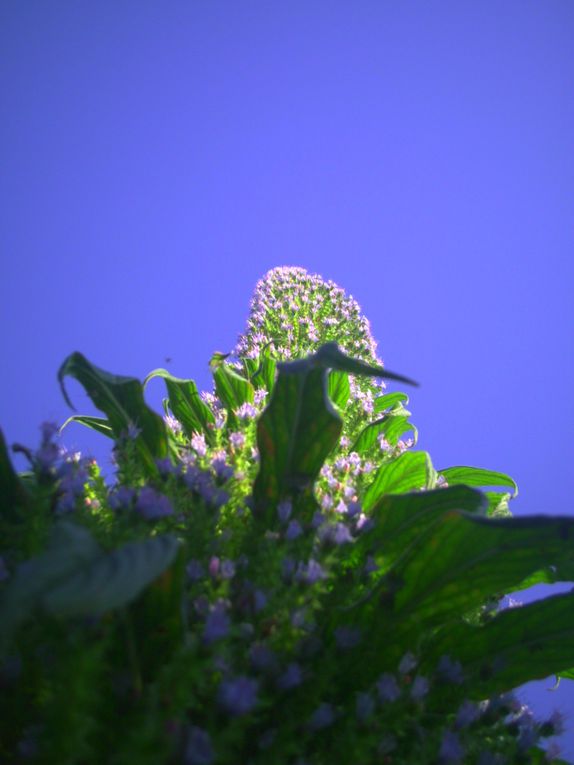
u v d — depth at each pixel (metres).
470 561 0.91
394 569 0.92
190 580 0.90
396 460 1.08
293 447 0.98
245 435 1.04
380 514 0.99
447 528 0.91
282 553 0.89
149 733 0.74
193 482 0.96
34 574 0.69
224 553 0.94
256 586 0.88
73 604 0.68
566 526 0.88
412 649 0.91
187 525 0.94
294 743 0.83
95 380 1.01
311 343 1.75
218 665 0.82
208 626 0.81
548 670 0.92
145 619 0.83
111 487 0.99
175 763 0.77
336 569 0.96
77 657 0.74
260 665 0.84
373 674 0.91
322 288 1.95
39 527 0.86
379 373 0.90
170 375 1.16
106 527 0.91
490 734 0.91
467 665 0.93
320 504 0.97
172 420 1.16
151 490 0.89
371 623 0.91
